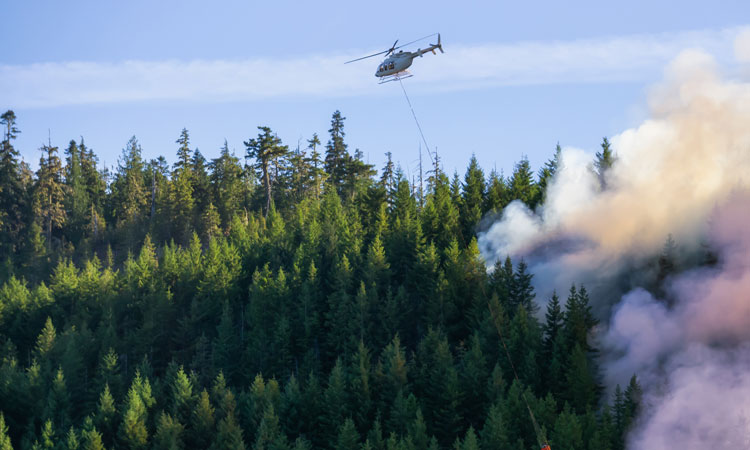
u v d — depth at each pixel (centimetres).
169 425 15375
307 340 18250
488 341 16925
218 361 18200
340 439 14338
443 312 18262
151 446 15650
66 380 17462
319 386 16362
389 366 16325
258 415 15550
